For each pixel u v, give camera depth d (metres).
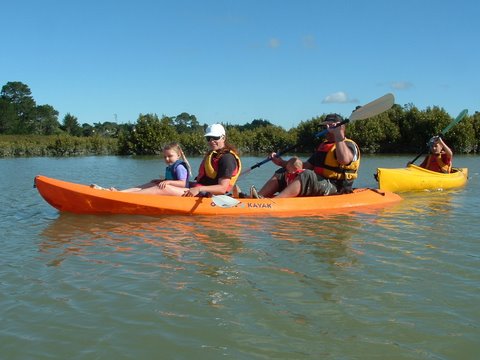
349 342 2.55
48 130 86.31
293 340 2.58
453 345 2.53
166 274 3.59
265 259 3.97
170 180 6.27
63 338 2.60
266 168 15.98
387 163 19.59
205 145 32.75
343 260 3.96
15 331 2.67
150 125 34.12
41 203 7.01
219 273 3.61
